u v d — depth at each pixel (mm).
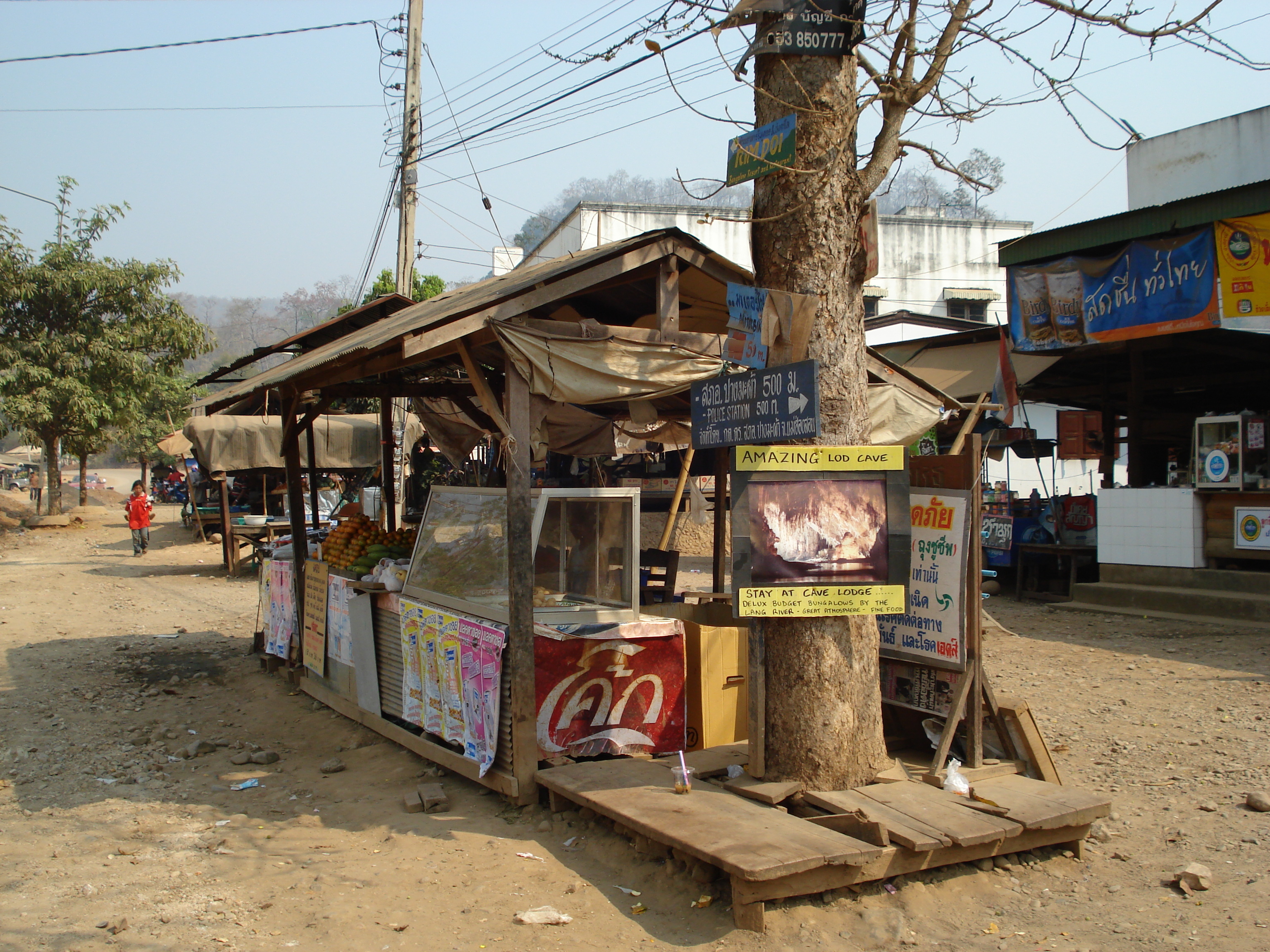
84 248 25828
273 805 5832
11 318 24766
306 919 4195
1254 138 14820
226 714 8156
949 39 4855
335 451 17625
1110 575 11734
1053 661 9070
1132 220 10508
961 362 13820
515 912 4223
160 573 17875
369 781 6215
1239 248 9695
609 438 9953
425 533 7109
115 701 8586
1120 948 3846
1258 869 4500
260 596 10609
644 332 5734
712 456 11672
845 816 4371
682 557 18594
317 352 10094
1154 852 4789
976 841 4219
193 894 4496
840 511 4777
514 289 5434
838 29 4805
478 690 5703
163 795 6070
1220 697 7445
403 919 4188
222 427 17031
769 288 4992
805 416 4352
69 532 25484
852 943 3895
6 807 5848
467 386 9422
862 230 5000
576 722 5617
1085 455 19797
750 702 4902
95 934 4066
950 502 5340
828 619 4836
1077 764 6207
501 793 5668
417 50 16047
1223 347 11789
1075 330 11180
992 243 34031
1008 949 3861
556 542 6402
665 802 4703
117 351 25203
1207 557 10914
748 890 3920
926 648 5422
